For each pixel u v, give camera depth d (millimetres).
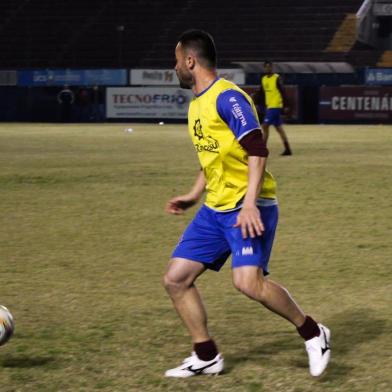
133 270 13711
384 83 65625
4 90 71812
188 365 8406
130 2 82562
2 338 8023
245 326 10297
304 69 66812
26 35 82125
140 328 10227
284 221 18359
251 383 8195
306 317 8164
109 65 79375
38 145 41594
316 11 78812
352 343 9555
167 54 78562
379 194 22516
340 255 14688
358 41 75938
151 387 8109
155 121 70500
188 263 8297
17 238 16656
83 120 71312
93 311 11062
